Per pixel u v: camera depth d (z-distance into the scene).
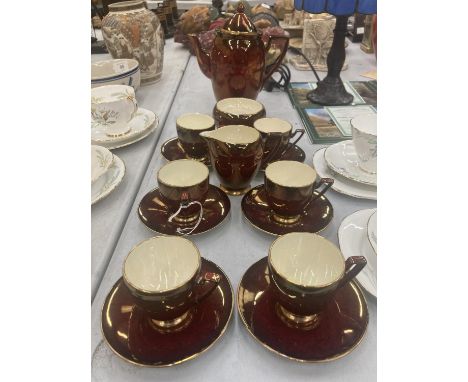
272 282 0.39
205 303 0.42
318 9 0.74
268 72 0.84
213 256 0.51
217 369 0.38
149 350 0.37
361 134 0.58
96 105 0.70
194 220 0.54
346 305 0.42
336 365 0.38
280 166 0.57
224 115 0.66
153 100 0.96
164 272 0.43
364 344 0.40
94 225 0.55
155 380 0.37
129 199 0.60
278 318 0.40
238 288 0.43
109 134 0.75
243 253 0.52
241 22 0.75
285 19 1.48
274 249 0.42
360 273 0.45
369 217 0.50
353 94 0.97
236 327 0.42
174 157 0.70
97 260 0.49
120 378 0.37
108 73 0.94
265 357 0.39
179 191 0.51
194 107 0.94
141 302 0.36
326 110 0.89
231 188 0.63
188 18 1.28
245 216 0.55
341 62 0.91
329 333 0.39
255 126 0.65
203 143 0.66
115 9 0.96
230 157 0.56
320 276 0.43
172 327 0.39
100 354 0.39
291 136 0.66
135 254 0.42
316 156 0.69
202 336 0.39
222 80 0.78
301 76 1.13
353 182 0.62
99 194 0.58
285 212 0.53
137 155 0.72
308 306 0.37
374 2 0.69
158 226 0.53
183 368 0.38
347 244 0.49
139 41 0.97
